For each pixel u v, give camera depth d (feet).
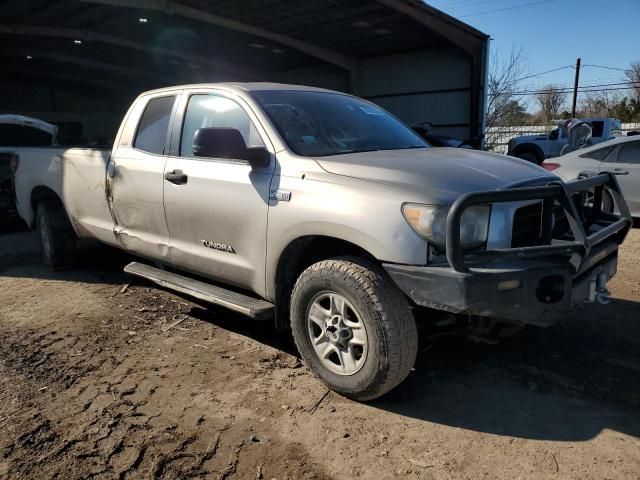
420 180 9.94
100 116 111.45
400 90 75.77
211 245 13.09
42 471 8.80
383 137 13.73
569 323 14.42
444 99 71.41
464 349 13.02
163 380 11.78
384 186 9.98
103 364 12.59
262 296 12.24
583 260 9.73
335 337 10.62
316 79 86.94
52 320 15.38
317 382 11.60
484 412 10.34
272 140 11.99
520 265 9.32
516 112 98.17
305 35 67.41
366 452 9.22
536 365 12.15
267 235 11.55
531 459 8.91
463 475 8.59
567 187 10.50
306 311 11.14
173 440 9.64
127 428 9.99
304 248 11.57
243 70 89.04
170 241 14.38
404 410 10.48
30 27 62.03
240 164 12.37
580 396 10.82
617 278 18.51
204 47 74.74
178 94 14.67
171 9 56.08
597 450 9.09
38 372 12.21
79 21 61.05
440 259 9.45
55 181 18.88
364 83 79.51
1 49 73.10
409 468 8.79
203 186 12.96
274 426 10.02
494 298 9.01
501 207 9.78
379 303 9.80
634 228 27.76
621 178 27.37
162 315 15.64
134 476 8.70
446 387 11.30
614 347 12.96
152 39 70.49
